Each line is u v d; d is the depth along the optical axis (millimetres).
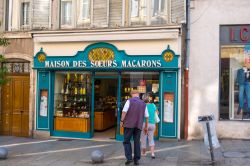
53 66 13758
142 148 10336
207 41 12555
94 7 13891
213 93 12516
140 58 12797
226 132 12383
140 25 13117
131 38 12797
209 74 12531
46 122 14031
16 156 10617
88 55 13375
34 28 14438
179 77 12562
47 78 14023
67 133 13844
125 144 9344
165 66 12562
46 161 9922
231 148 10977
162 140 12633
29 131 14258
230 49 12570
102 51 13211
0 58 11453
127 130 9289
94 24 13875
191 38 12656
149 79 13062
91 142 12883
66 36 13516
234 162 9312
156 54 12664
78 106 13922
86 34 13281
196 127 12625
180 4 12844
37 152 11188
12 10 14922
